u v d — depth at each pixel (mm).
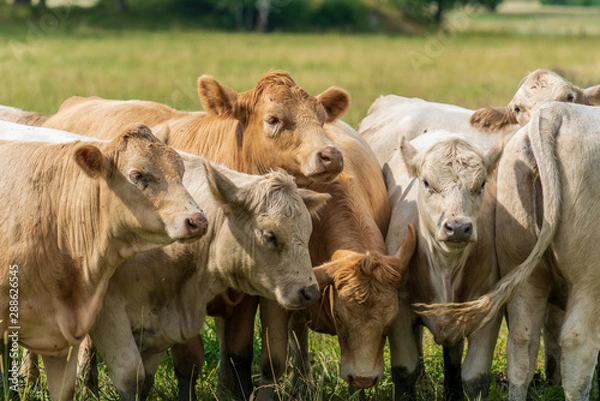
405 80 39594
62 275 9219
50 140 10656
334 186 10859
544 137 9602
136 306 10055
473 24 102938
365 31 92625
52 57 46500
